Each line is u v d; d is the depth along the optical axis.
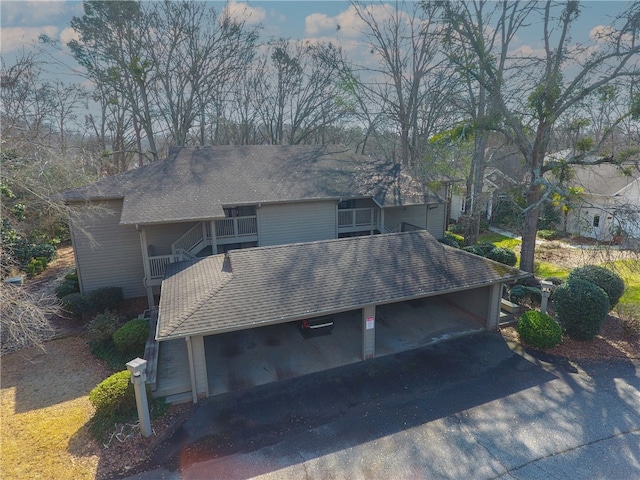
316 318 12.60
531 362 10.86
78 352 11.68
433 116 24.36
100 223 15.12
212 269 11.98
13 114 19.89
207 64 28.77
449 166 21.22
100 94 27.84
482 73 16.69
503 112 16.02
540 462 7.32
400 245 13.07
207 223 15.96
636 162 13.70
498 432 8.12
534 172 15.52
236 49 29.02
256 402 9.25
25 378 10.32
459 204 30.80
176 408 9.06
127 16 24.44
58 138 27.91
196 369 9.16
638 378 10.02
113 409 8.38
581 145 14.98
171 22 26.78
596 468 7.16
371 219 19.36
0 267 11.92
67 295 14.41
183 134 29.20
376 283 11.12
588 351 11.36
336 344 12.05
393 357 11.24
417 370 10.54
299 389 9.76
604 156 14.61
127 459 7.50
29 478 7.03
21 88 21.39
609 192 23.75
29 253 18.97
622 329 12.52
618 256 19.31
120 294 15.04
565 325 12.01
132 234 15.53
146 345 11.55
